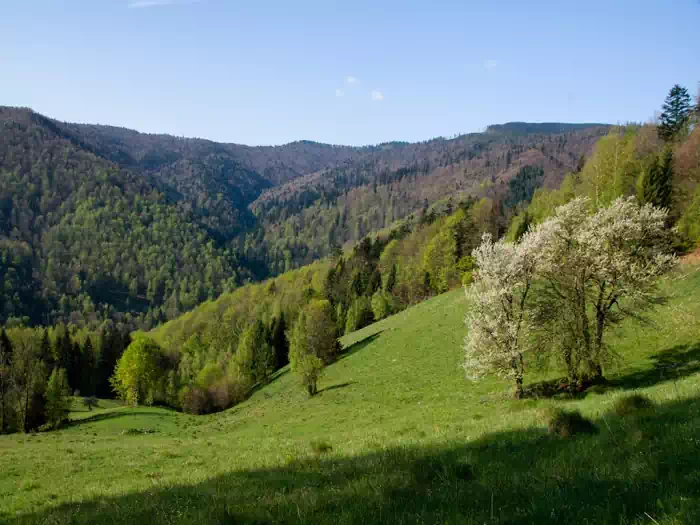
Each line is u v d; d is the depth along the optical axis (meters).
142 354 96.44
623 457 8.36
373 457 13.06
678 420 10.20
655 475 6.85
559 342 27.78
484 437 13.39
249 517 8.05
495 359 29.89
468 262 95.94
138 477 18.77
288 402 58.88
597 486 6.86
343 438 23.34
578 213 28.78
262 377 98.94
